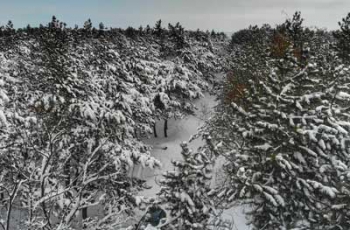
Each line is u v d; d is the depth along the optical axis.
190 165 12.08
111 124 16.50
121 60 35.72
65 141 12.98
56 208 11.25
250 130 13.66
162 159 33.69
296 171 12.84
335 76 15.53
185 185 12.03
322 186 11.51
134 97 26.78
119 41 51.12
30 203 8.09
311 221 12.38
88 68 30.55
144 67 37.88
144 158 16.77
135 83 34.12
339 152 13.30
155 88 37.91
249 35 59.22
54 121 13.21
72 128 16.05
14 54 40.25
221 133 21.77
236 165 13.98
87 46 47.25
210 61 61.44
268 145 12.85
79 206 8.84
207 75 56.03
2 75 23.30
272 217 12.62
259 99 13.83
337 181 12.53
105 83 25.92
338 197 11.07
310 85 13.57
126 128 18.72
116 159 15.42
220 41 91.12
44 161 8.59
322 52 26.55
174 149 35.78
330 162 12.99
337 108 13.73
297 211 13.01
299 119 13.16
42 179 8.20
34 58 35.00
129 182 15.85
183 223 11.82
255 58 30.16
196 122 42.25
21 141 9.90
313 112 13.05
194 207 11.64
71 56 30.14
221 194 13.59
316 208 12.79
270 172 13.17
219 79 58.16
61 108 17.38
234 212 15.55
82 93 19.94
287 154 12.50
